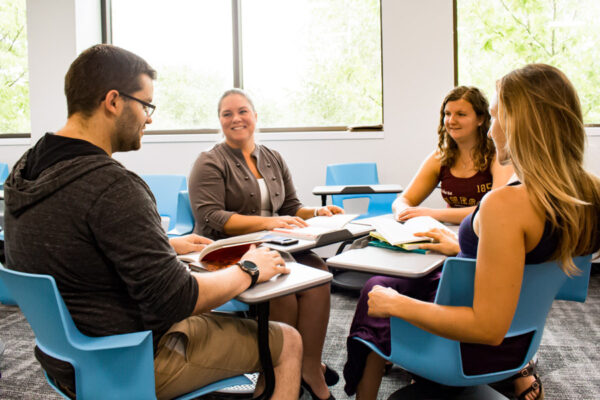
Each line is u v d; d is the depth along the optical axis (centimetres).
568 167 97
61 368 96
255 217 185
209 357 109
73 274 93
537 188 95
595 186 98
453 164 220
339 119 390
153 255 94
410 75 361
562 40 353
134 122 107
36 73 398
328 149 378
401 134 367
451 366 108
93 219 91
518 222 95
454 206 220
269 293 105
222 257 132
